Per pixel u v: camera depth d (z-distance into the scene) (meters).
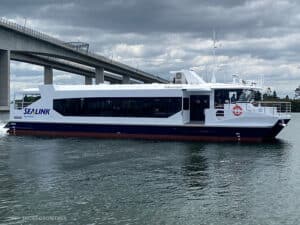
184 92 49.28
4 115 103.00
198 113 49.72
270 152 40.56
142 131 50.69
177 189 26.53
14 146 45.19
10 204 23.41
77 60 126.94
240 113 47.19
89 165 33.97
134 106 50.91
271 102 48.44
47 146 44.91
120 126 51.44
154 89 50.09
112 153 39.78
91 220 21.06
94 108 52.62
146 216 21.62
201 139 48.75
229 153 39.84
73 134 53.72
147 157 37.56
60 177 29.69
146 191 26.05
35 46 108.12
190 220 21.09
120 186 27.20
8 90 102.69
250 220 21.08
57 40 114.06
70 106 53.66
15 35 101.50
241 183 28.03
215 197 24.83
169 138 49.75
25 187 26.97
